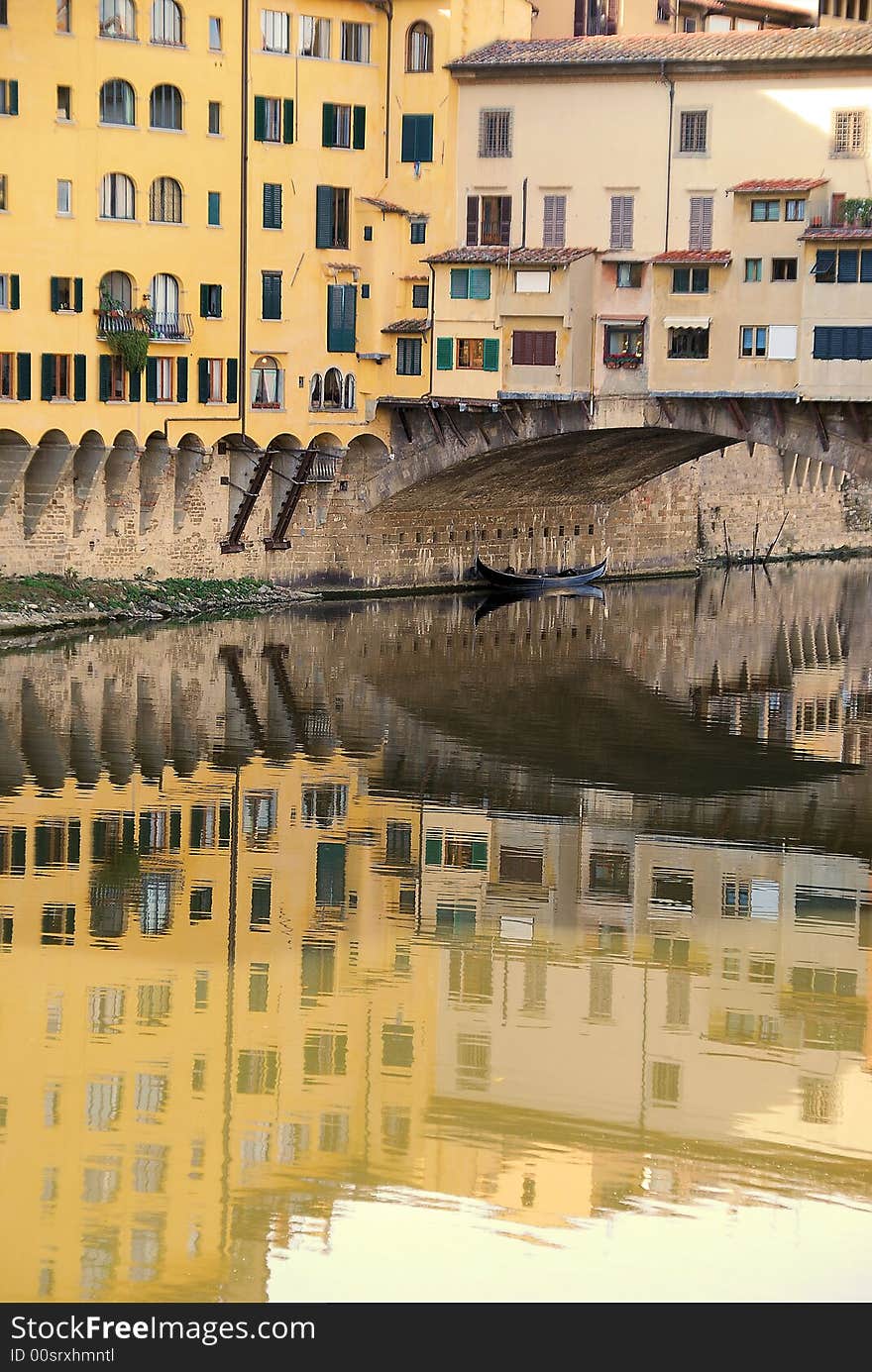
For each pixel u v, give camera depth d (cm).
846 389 8350
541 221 8812
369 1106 3569
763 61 8356
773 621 9512
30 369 7956
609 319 8725
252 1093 3600
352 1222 3209
